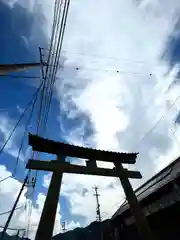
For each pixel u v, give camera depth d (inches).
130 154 351.9
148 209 416.8
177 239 341.7
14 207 339.9
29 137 269.9
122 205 597.0
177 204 341.7
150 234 216.1
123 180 289.4
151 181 552.4
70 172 254.8
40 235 159.9
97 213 1138.0
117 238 492.7
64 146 294.2
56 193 205.6
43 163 244.7
